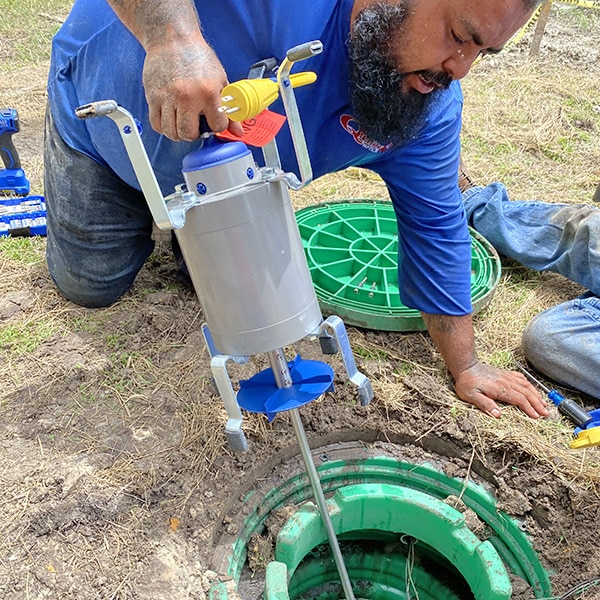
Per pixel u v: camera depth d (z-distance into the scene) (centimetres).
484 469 194
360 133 163
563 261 242
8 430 182
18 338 210
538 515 187
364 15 132
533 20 431
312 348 216
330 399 202
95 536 161
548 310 217
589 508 179
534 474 187
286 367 128
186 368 204
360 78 140
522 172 331
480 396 200
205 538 170
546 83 421
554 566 181
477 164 334
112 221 207
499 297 247
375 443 204
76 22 178
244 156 109
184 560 162
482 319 237
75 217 201
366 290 226
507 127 369
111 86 170
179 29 115
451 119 174
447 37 126
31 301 226
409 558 213
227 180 107
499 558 177
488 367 207
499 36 123
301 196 300
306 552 189
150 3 116
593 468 184
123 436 183
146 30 118
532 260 254
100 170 197
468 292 197
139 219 216
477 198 272
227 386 117
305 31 146
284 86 110
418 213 185
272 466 193
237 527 179
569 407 199
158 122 118
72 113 191
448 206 186
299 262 120
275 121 116
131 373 201
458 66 132
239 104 105
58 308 224
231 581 163
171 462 177
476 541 181
